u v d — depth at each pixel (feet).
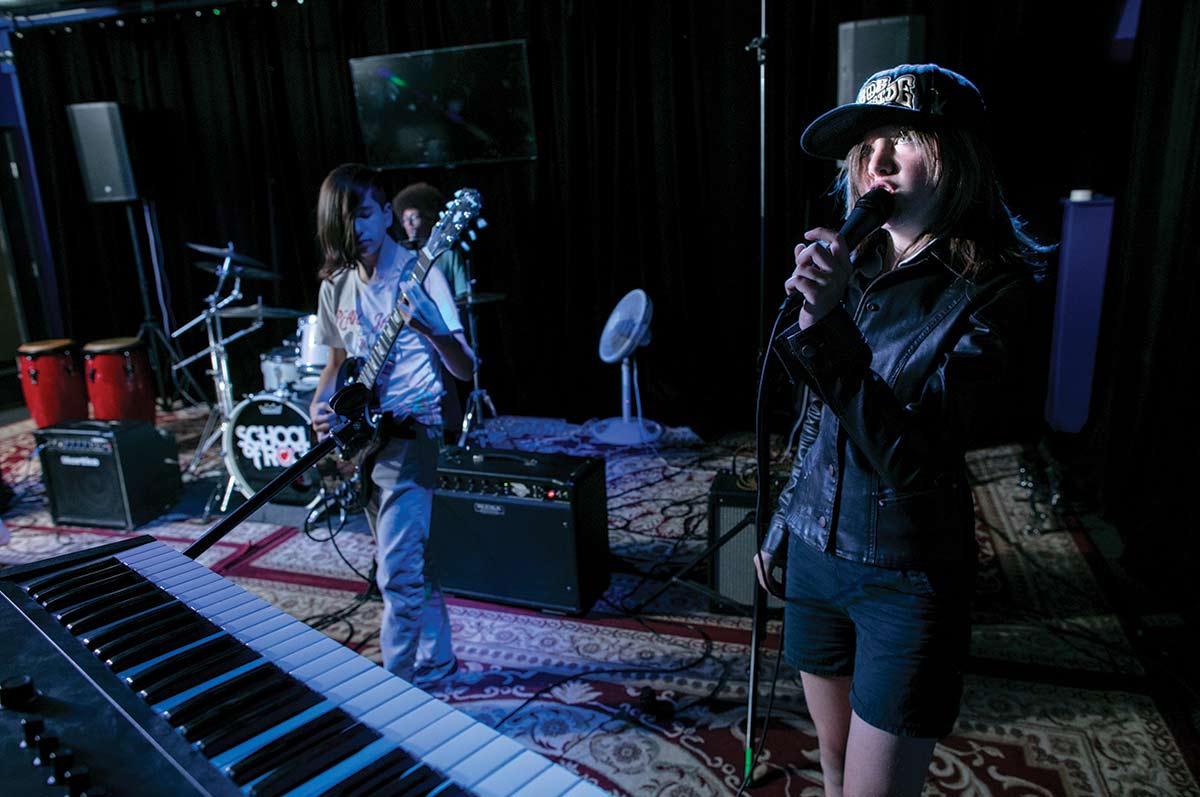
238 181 19.17
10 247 21.83
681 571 8.95
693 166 15.67
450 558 9.45
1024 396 3.52
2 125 20.83
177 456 13.44
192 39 18.63
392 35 16.94
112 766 2.22
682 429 16.55
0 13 18.92
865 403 3.25
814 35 14.19
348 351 7.01
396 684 2.66
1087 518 11.27
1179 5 9.89
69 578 3.43
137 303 20.56
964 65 13.50
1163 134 10.29
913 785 3.73
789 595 4.29
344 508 9.78
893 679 3.64
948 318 3.48
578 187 16.39
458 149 16.97
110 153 18.54
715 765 6.58
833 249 3.18
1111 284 12.01
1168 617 8.61
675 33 15.10
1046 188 13.79
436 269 6.59
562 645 8.50
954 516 3.69
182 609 3.18
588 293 17.04
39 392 15.90
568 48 15.70
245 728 2.38
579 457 9.55
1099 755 6.55
